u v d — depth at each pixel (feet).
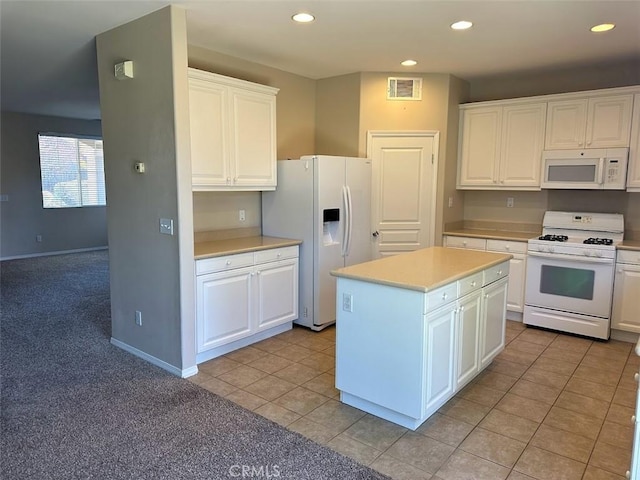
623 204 14.64
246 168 13.03
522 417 9.02
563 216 15.30
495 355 11.31
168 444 7.95
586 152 14.06
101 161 29.27
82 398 9.61
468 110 16.42
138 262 11.45
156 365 11.35
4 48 12.77
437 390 8.70
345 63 14.57
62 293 18.35
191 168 10.78
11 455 7.59
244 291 12.32
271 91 13.51
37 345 12.66
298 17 10.44
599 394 10.01
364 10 9.97
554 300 14.10
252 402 9.55
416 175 16.19
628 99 13.39
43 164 26.48
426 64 14.58
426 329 8.06
